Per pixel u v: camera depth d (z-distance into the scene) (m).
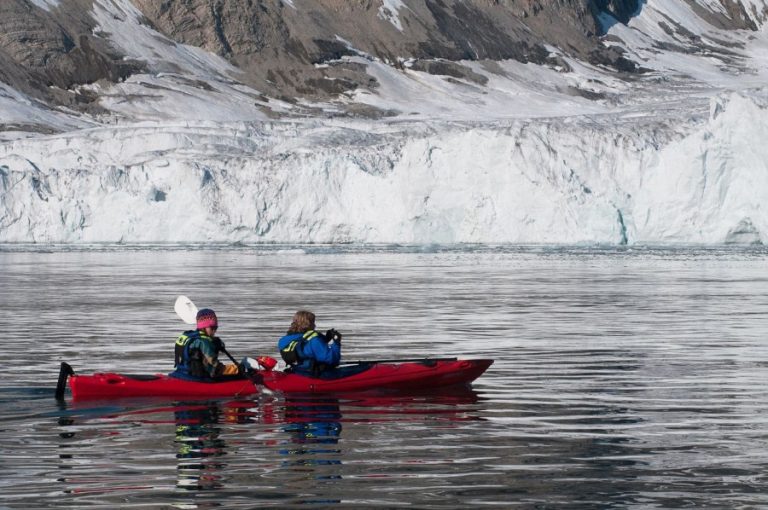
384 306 45.25
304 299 49.16
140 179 123.94
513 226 107.88
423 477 14.77
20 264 83.94
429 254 99.06
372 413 19.81
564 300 48.28
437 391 22.39
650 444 16.89
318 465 15.52
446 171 111.12
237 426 18.56
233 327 36.56
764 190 97.56
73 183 123.75
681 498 13.70
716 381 23.89
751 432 17.84
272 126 195.38
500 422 18.89
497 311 42.69
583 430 18.06
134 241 121.00
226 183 120.69
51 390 22.52
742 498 13.70
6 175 123.38
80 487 14.30
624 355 28.70
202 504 13.47
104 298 49.94
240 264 83.25
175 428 18.41
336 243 116.56
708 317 39.97
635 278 64.25
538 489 14.12
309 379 21.91
